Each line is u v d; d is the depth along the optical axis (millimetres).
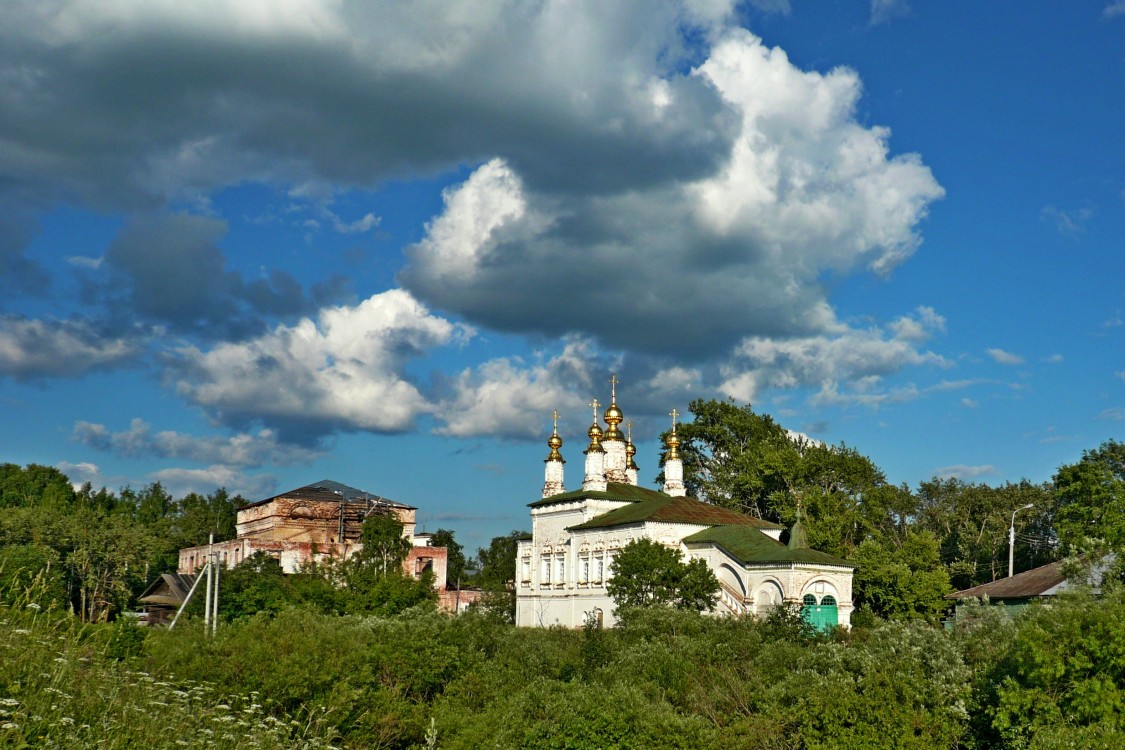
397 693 48312
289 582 81938
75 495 168125
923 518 128750
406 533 134375
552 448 109188
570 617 94375
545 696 47219
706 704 47531
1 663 25703
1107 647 36125
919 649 44562
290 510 128875
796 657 49875
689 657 52500
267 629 47219
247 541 120562
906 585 91062
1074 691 36719
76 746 24594
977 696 41469
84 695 27000
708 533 84875
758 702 45188
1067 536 78062
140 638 44375
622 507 95250
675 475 106812
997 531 116688
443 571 127688
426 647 50625
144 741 26984
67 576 104938
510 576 146875
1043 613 39625
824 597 75812
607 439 114938
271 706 42719
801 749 42688
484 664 53594
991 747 40469
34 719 24094
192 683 41375
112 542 109625
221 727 32000
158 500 188250
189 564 143125
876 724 41406
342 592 81062
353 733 44750
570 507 97750
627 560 79688
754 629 59406
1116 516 64188
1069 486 79688
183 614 63469
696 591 76625
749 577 78188
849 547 104062
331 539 129625
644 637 59406
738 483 114188
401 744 47656
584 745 43531
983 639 45438
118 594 105188
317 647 45719
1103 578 43906
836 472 111250
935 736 41219
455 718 47406
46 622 28953
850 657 45719
